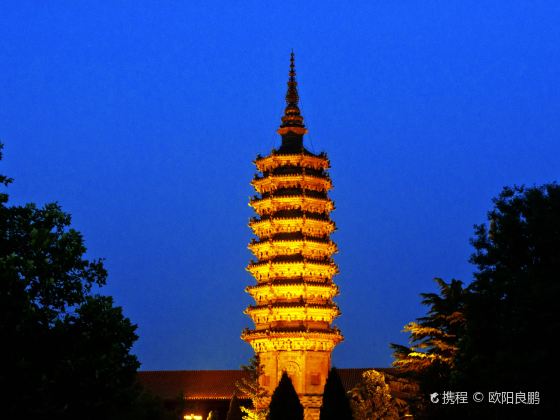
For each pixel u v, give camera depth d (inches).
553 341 2444.6
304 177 5255.9
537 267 2635.3
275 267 5147.6
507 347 2583.7
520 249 2728.8
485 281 2753.4
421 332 3602.4
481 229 2849.4
